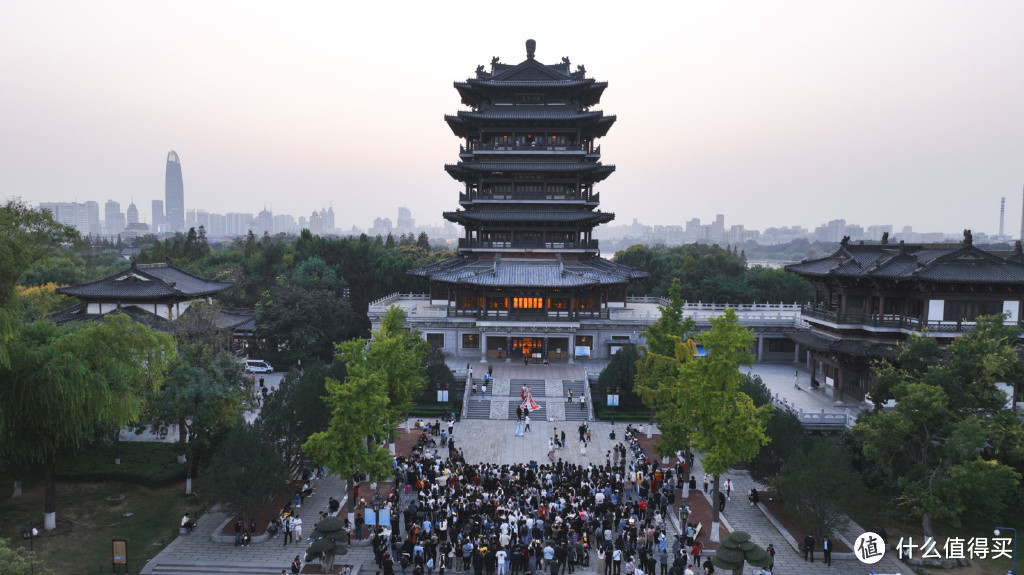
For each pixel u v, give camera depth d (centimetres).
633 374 6900
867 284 6184
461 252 9475
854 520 4044
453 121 9350
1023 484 4238
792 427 4800
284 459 4662
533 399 7094
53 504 4191
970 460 3984
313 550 3491
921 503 4019
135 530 4241
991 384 4388
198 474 5194
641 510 4206
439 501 4294
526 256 9350
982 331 4644
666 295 12650
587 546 3784
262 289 11725
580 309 8988
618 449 5381
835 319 6284
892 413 4247
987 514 4003
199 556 3875
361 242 13162
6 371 3716
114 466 5119
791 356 8981
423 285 12138
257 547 4000
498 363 8412
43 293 7738
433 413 6788
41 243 4122
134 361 4131
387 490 4859
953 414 4194
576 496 4325
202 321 6238
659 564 3803
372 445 4306
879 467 4294
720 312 10156
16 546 3950
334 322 9825
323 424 4884
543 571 3700
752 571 3728
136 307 7431
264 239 16262
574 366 8281
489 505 4094
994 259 5506
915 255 5938
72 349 3866
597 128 9538
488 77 9562
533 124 9106
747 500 4828
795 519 4291
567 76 9362
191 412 4725
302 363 8962
